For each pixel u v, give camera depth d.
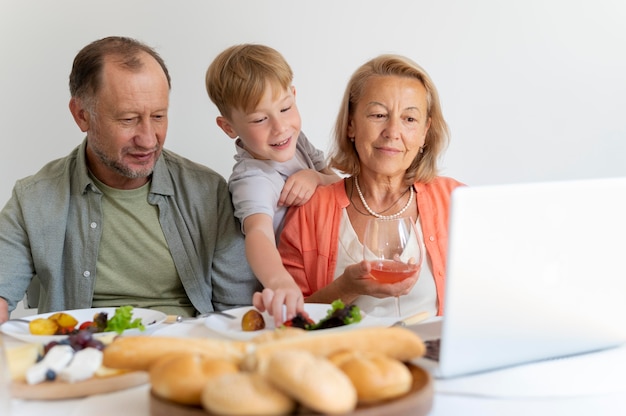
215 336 1.29
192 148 2.81
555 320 1.06
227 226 2.01
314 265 1.95
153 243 1.96
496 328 1.02
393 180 1.94
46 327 1.32
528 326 1.04
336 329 1.24
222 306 2.02
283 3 2.77
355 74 1.94
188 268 1.96
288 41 2.79
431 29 2.83
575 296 1.06
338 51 2.81
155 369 0.89
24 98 2.74
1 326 1.35
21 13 2.70
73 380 1.01
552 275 1.02
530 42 2.86
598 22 2.86
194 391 0.84
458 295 0.97
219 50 2.77
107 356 0.95
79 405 0.98
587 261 1.04
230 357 0.95
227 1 2.75
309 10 2.79
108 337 1.16
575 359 1.12
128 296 1.97
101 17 2.72
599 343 1.15
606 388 1.02
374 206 1.96
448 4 2.82
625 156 2.94
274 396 0.80
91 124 1.86
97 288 1.95
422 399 0.87
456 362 1.02
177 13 2.74
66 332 1.33
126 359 0.94
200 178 2.02
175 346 0.95
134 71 1.81
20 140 2.76
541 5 2.84
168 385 0.85
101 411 0.94
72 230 1.94
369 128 1.87
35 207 1.92
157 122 1.87
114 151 1.85
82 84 1.85
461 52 2.85
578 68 2.88
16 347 1.15
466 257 0.95
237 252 2.01
